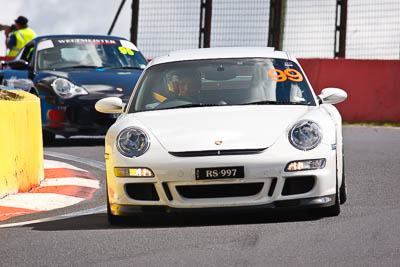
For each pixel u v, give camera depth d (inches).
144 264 625.6
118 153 805.2
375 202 898.1
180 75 914.7
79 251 684.1
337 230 730.8
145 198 799.7
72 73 1631.4
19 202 1008.9
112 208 813.2
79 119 1583.4
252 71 920.3
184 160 783.1
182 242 703.7
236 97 886.4
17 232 796.0
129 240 724.0
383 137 1708.9
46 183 1163.9
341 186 886.4
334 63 2064.5
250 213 850.8
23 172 1090.1
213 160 778.8
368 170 1191.6
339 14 2068.2
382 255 627.2
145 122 837.8
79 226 821.9
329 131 812.6
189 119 834.2
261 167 778.2
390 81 2036.2
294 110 849.5
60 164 1336.1
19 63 1673.2
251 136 796.0
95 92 1584.6
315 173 789.2
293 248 661.3
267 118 826.8
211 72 916.6
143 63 1720.0
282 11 2086.6
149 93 908.6
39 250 695.1
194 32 2134.6
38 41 1734.7
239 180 778.8
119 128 828.6
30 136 1122.7
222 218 831.7
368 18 2054.6
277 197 783.7
